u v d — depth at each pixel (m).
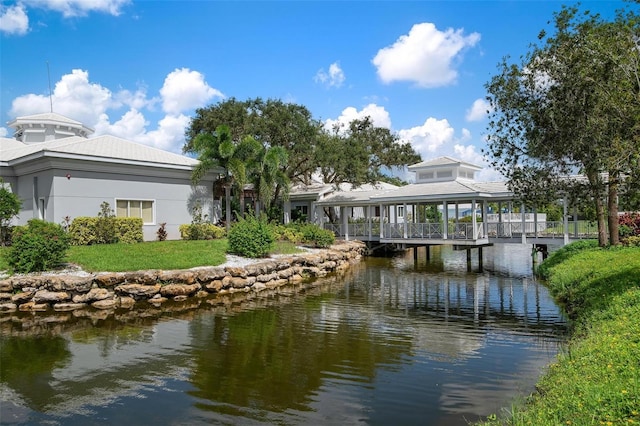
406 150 36.22
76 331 10.05
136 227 19.56
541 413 4.76
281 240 24.95
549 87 11.68
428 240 24.95
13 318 11.20
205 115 30.28
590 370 5.48
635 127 8.12
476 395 6.39
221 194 25.86
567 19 11.33
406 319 11.37
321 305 13.20
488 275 19.91
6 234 17.73
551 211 24.14
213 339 9.43
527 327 10.41
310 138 28.52
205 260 15.97
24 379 7.11
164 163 21.12
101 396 6.44
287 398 6.35
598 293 9.91
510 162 12.64
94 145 20.75
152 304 12.97
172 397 6.39
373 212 37.09
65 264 14.16
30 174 19.77
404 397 6.36
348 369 7.57
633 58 8.78
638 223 20.25
